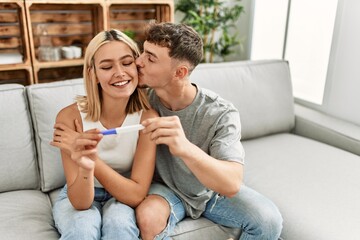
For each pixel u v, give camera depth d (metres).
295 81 2.44
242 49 2.85
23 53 2.07
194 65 1.17
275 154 1.71
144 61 1.12
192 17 2.60
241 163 1.11
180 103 1.22
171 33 1.09
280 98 1.97
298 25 2.33
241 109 1.84
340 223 1.19
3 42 2.15
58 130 1.16
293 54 2.42
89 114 1.19
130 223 1.04
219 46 2.87
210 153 1.19
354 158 1.66
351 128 1.86
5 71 2.25
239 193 1.22
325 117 2.02
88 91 1.17
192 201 1.22
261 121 1.90
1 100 1.37
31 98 1.41
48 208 1.32
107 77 1.11
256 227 1.13
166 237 1.11
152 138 1.00
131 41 1.16
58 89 1.46
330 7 2.06
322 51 2.16
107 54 1.09
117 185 1.10
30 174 1.42
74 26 2.37
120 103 1.19
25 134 1.40
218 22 2.67
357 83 1.92
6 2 1.87
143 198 1.15
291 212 1.27
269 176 1.50
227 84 1.82
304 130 2.02
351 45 1.92
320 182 1.44
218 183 1.04
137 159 1.18
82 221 1.02
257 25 2.82
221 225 1.23
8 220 1.20
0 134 1.35
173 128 0.99
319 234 1.15
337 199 1.32
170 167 1.26
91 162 1.01
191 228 1.19
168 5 2.32
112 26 2.47
